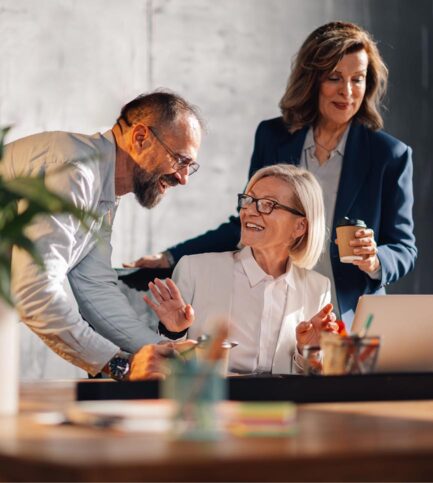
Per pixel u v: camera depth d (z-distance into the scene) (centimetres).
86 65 488
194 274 281
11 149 264
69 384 201
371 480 111
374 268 321
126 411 135
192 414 119
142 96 281
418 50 547
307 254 281
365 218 340
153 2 501
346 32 338
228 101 515
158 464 100
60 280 251
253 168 358
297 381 175
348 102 335
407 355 216
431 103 548
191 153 280
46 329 246
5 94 477
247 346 273
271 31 522
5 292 132
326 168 345
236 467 103
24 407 160
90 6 489
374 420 144
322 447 112
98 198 268
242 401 172
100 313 276
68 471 99
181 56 506
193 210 507
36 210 133
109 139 276
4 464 109
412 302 214
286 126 350
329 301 287
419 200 545
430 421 143
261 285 277
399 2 545
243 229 280
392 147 342
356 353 183
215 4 513
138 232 496
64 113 484
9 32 477
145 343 274
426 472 114
